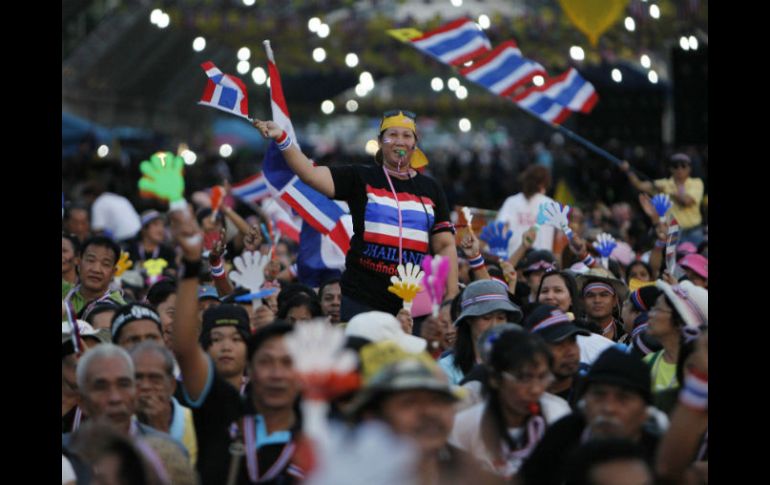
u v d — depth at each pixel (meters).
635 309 24.55
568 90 35.53
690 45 38.00
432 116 102.56
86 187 55.50
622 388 15.54
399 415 13.41
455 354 21.42
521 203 35.91
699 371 15.21
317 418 12.38
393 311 22.92
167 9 58.25
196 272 16.38
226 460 16.00
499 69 34.91
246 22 57.66
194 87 78.25
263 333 15.73
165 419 17.06
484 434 16.44
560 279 24.77
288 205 28.19
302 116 110.62
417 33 34.91
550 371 16.39
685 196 39.03
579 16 35.00
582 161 64.12
